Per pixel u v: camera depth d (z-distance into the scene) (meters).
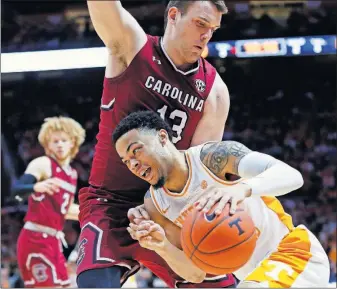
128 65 2.75
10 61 9.66
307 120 12.00
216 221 2.20
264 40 9.59
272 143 11.57
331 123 11.88
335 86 12.09
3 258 9.05
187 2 2.69
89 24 11.32
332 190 10.52
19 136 11.85
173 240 2.67
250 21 11.38
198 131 2.97
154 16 11.13
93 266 2.68
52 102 12.12
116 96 2.80
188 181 2.49
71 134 5.12
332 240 8.70
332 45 9.58
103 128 2.88
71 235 8.34
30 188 4.85
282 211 2.66
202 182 2.48
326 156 11.27
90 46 11.12
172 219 2.58
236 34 11.34
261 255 2.57
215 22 2.70
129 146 2.43
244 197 2.22
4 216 9.63
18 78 11.92
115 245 2.76
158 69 2.77
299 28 11.30
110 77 2.79
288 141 11.63
